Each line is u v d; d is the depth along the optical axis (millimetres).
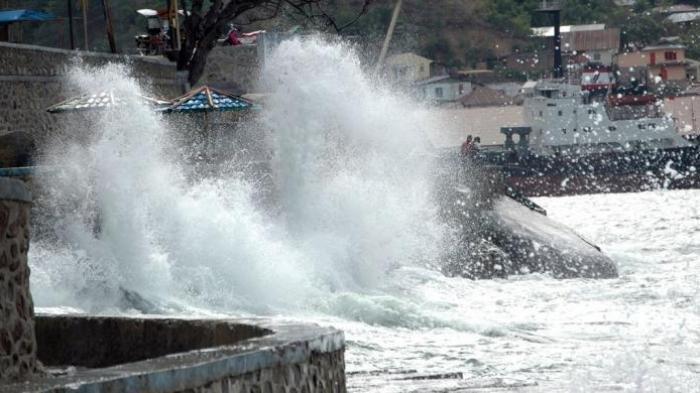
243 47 106062
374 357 34594
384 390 27312
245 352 15758
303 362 16875
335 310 44562
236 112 69875
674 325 43250
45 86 76875
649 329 42156
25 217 17281
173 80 97625
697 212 182500
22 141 66750
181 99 62500
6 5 113438
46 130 76688
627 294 54250
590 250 64812
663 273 65500
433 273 57375
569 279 61312
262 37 105688
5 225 16688
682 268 68500
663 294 54188
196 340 19828
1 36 105938
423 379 29656
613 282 60375
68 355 21031
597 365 32438
